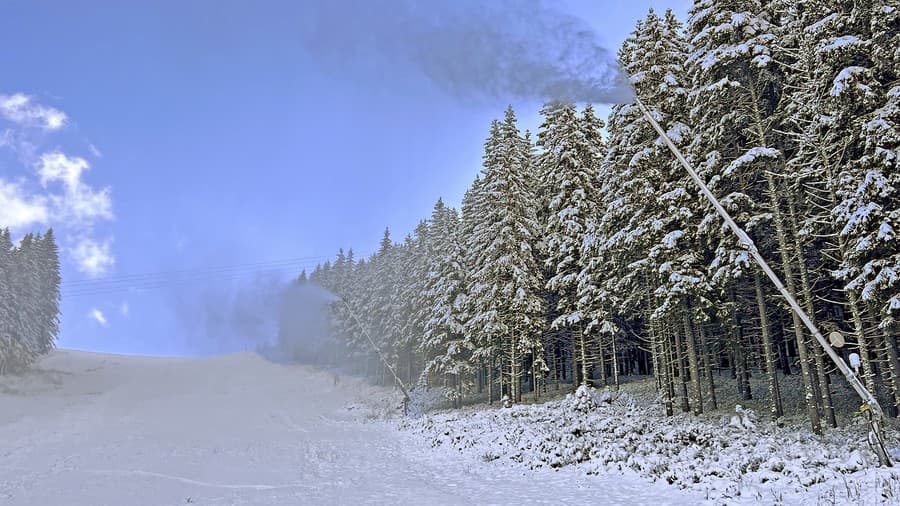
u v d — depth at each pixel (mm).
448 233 37188
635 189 21828
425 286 38844
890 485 9016
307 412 39875
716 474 11719
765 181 18906
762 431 15992
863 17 14203
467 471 15906
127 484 15914
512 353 29094
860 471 10383
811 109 15367
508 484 13609
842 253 14836
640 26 23812
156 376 63000
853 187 13852
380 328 53531
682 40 23547
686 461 13273
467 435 21391
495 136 33250
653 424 19328
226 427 30750
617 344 30812
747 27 17844
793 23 18406
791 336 24062
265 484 15547
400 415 34562
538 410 24172
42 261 62938
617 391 26750
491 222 30500
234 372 70125
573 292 28703
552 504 11227
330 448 22625
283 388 57219
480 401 36156
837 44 13945
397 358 49562
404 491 13688
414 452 20641
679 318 21188
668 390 21594
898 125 13180
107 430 29047
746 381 23469
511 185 29750
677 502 10383
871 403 10594
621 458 14352
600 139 30781
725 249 18109
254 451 22203
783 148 18203
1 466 19203
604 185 25391
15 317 53344
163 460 20047
